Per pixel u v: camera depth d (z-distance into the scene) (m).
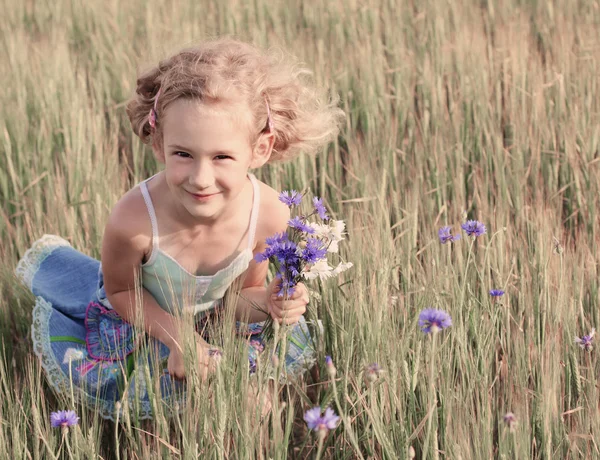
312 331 2.67
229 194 2.23
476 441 2.02
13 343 2.97
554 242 2.74
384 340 2.32
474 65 5.04
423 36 6.06
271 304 2.29
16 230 3.48
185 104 2.13
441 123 4.47
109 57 5.70
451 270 2.58
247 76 2.25
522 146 4.15
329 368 1.84
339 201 3.48
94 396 2.54
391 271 2.74
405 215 3.47
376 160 4.16
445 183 3.85
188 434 2.09
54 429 2.30
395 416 2.17
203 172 2.15
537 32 6.31
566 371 2.40
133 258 2.48
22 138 4.14
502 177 3.73
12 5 7.02
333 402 2.41
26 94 4.68
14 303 2.95
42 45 5.79
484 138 4.42
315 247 2.09
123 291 2.56
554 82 4.77
